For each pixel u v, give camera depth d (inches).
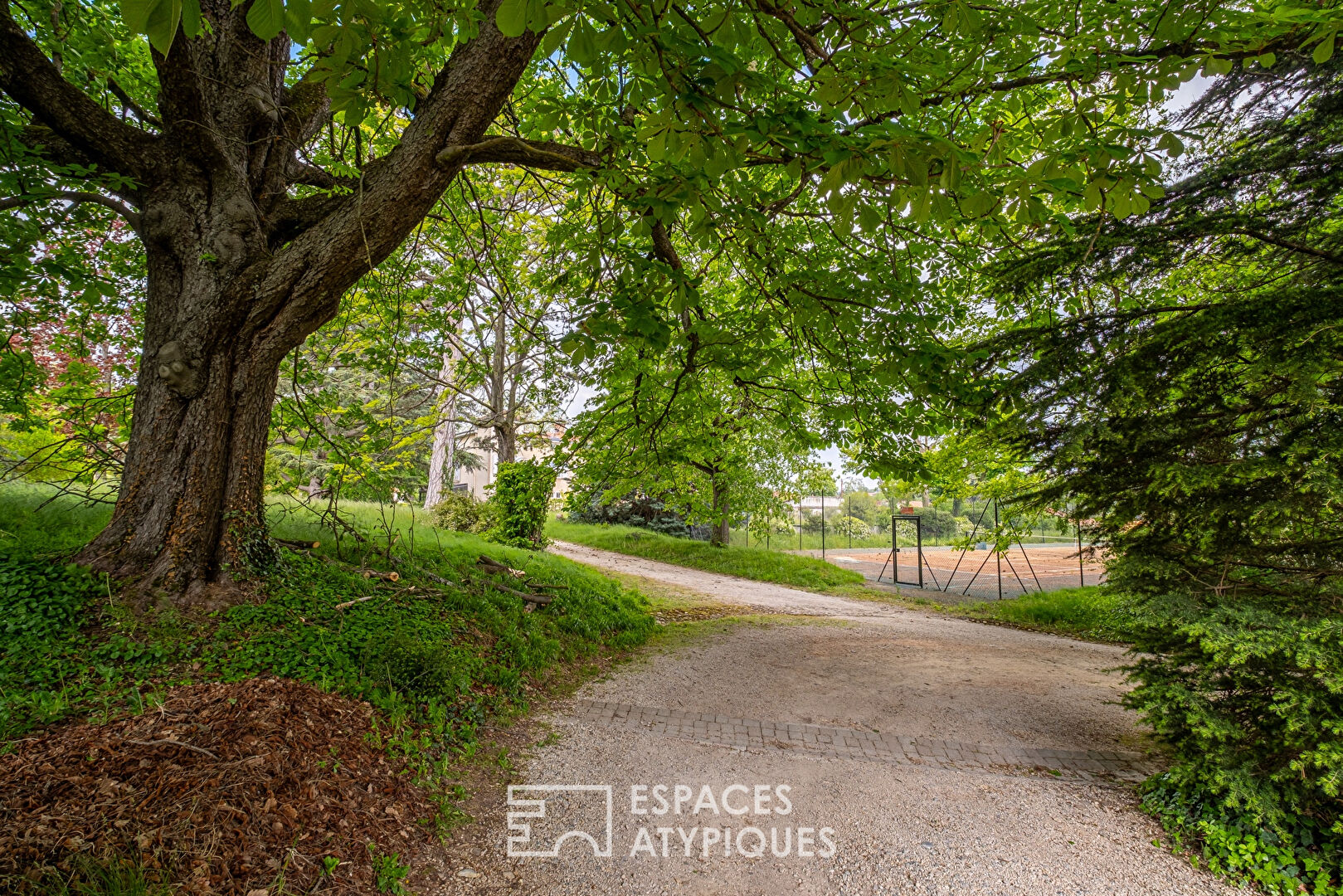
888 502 1695.4
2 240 171.8
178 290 205.5
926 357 209.8
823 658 333.7
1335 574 161.5
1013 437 222.4
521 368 465.4
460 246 352.8
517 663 251.0
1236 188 211.0
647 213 164.6
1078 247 214.7
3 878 88.6
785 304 226.4
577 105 159.6
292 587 221.0
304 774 129.4
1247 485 171.3
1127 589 191.8
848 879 137.1
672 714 234.8
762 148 131.6
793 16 130.6
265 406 215.0
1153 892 136.9
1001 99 189.9
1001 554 422.9
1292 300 167.5
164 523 192.1
